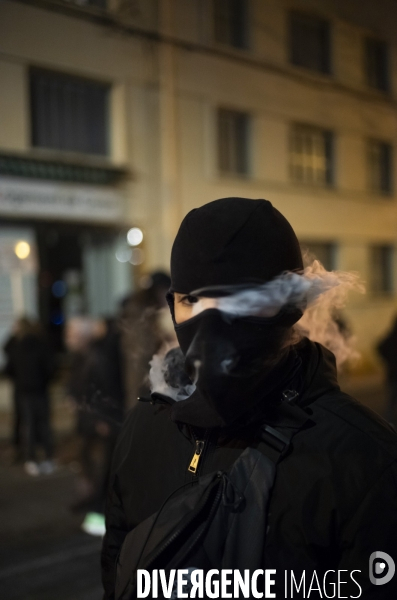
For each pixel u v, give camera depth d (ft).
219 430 3.15
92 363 12.60
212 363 2.84
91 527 14.06
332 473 2.79
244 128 39.01
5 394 30.58
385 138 47.93
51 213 31.04
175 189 34.50
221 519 2.84
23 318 21.29
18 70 28.35
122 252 34.35
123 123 32.63
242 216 2.92
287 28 40.52
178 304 3.12
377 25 46.42
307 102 41.86
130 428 3.76
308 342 3.31
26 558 12.51
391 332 23.72
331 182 44.73
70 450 23.50
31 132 30.01
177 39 34.19
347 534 2.72
